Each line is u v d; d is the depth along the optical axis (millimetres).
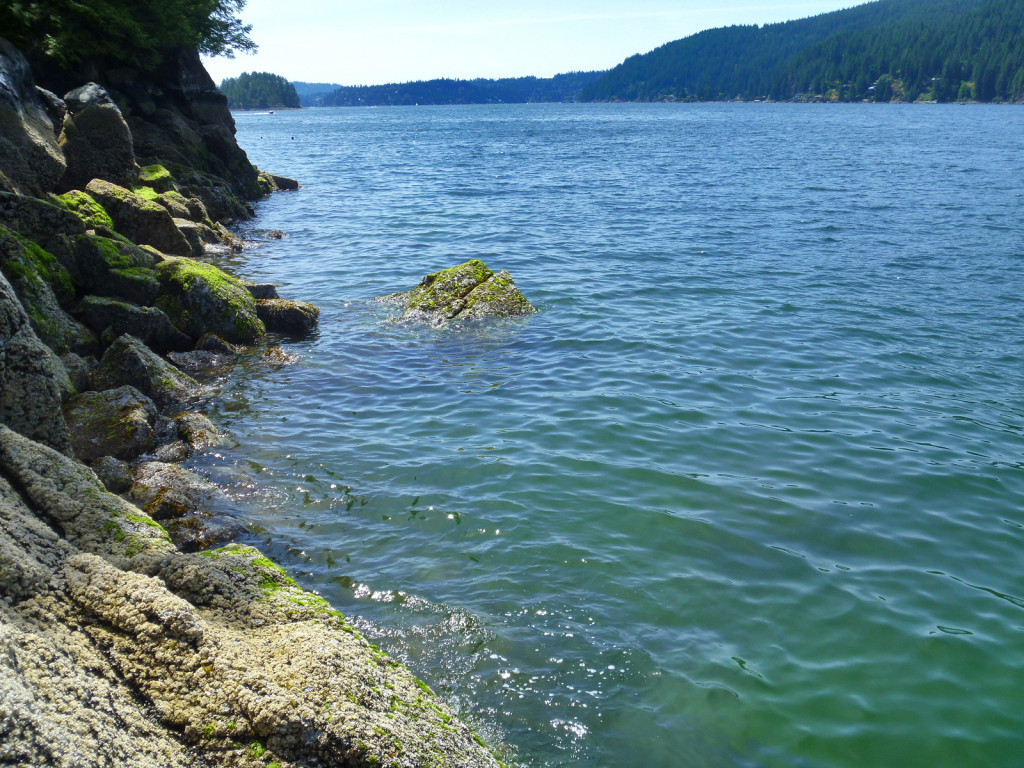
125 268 14422
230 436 10430
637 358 13719
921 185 40312
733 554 7641
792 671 6051
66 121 21141
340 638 4973
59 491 5746
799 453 9914
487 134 110812
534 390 12211
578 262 22000
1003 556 7707
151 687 4328
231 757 4062
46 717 3531
